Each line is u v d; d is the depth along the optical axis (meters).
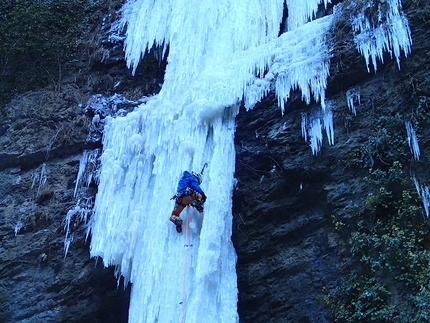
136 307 9.94
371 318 8.35
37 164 13.05
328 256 9.43
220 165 10.40
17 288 11.59
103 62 14.37
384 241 8.66
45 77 14.47
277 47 11.30
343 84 10.23
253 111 10.95
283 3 12.46
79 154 12.91
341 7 10.82
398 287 8.37
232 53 12.19
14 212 12.38
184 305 9.45
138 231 10.68
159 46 13.90
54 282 11.46
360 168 9.50
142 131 12.00
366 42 10.05
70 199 12.27
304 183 10.08
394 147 9.22
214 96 11.02
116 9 15.12
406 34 9.70
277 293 9.73
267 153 10.53
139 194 11.28
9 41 14.88
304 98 10.44
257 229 10.34
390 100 9.59
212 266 9.46
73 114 13.45
